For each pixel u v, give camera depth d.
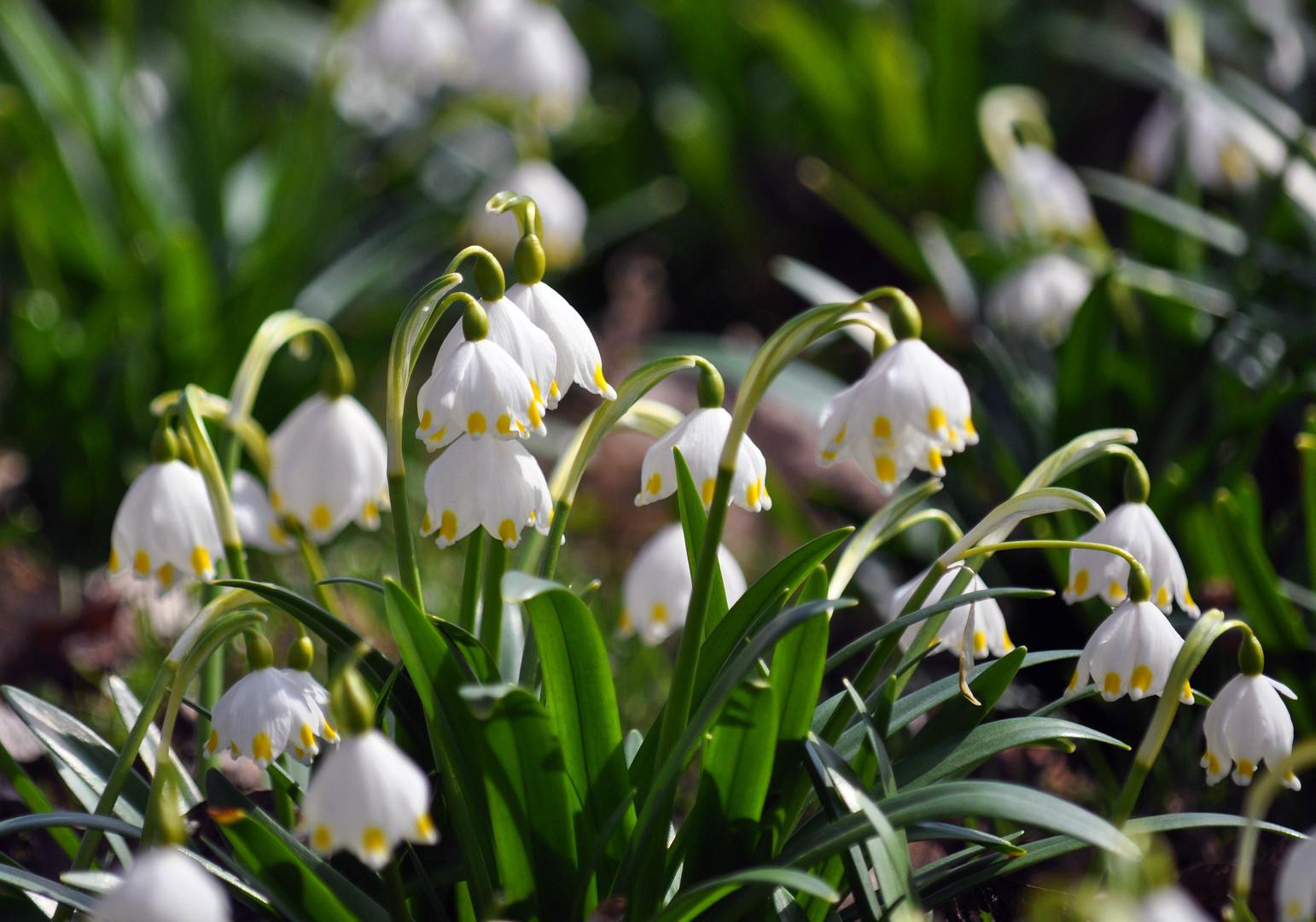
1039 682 4.52
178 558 2.77
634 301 8.05
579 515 6.27
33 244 6.38
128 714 2.98
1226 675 3.96
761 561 6.02
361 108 7.94
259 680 2.48
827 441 2.25
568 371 2.50
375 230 7.66
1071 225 6.12
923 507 5.02
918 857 3.26
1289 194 5.30
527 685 2.76
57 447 6.13
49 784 3.65
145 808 2.81
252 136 8.74
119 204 6.76
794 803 2.59
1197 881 2.90
